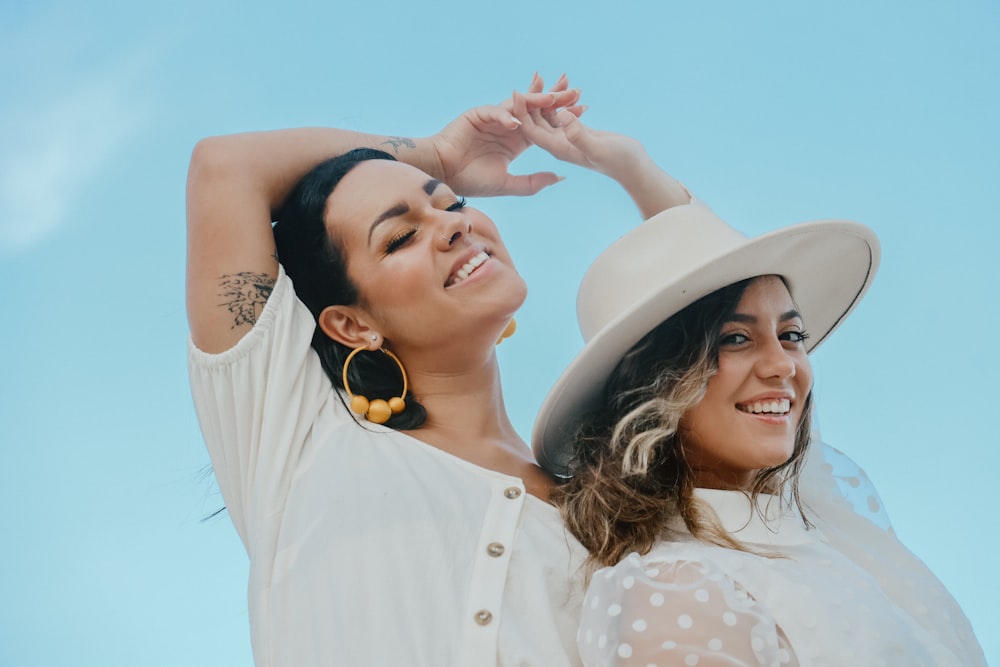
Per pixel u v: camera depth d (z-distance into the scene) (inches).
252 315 95.6
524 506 89.3
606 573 78.7
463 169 116.3
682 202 111.7
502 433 101.7
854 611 77.5
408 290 97.3
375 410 96.7
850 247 94.9
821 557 85.0
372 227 99.0
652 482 87.7
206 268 97.1
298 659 81.0
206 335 95.8
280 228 104.2
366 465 89.9
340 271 100.2
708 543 84.4
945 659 81.0
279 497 90.6
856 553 91.7
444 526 85.4
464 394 100.6
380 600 81.4
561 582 84.2
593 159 111.1
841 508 98.0
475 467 92.0
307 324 98.1
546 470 99.8
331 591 82.7
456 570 83.4
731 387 87.0
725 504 86.8
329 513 86.5
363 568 83.2
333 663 79.9
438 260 97.7
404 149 112.8
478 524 86.4
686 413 88.1
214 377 95.1
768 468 90.6
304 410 94.4
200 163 100.7
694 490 87.5
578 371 91.4
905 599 88.6
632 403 90.5
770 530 85.8
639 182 111.6
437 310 97.2
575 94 111.3
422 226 99.1
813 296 100.0
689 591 76.0
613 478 87.8
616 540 85.3
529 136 112.2
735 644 74.1
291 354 95.5
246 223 98.7
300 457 92.5
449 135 116.0
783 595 77.7
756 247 86.9
